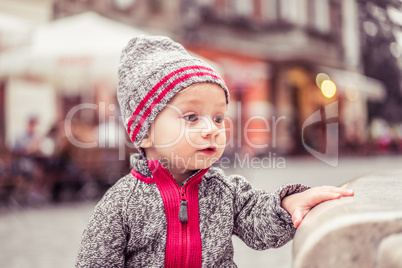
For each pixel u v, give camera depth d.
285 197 1.13
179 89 1.26
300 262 0.63
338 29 21.11
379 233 0.61
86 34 7.55
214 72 1.34
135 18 15.26
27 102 10.80
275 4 18.92
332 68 20.69
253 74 16.84
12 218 5.67
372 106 23.39
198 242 1.28
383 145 20.34
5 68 7.80
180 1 16.62
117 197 1.31
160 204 1.29
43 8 11.59
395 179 1.07
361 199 0.77
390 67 22.72
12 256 3.78
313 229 0.65
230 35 17.91
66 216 5.75
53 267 3.44
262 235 1.23
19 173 6.69
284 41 18.80
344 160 15.53
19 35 9.04
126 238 1.31
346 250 0.62
